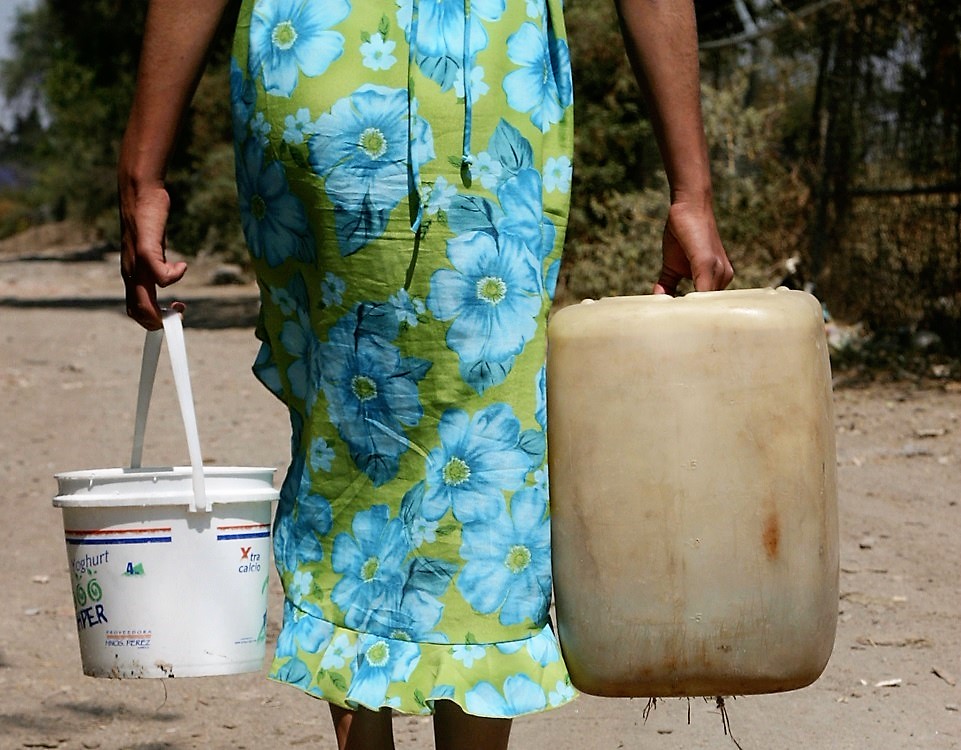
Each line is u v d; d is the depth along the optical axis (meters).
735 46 13.30
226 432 8.65
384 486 2.11
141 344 14.58
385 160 2.05
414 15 2.05
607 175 14.63
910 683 3.83
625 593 1.97
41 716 3.70
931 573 4.97
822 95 12.06
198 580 2.16
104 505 2.15
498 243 2.07
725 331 1.93
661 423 1.94
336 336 2.12
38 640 4.47
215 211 23.58
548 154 2.18
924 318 11.24
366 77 2.05
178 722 3.65
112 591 2.16
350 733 2.15
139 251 2.18
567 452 2.00
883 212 11.56
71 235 54.94
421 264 2.05
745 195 12.27
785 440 1.93
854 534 5.55
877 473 6.73
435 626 2.08
